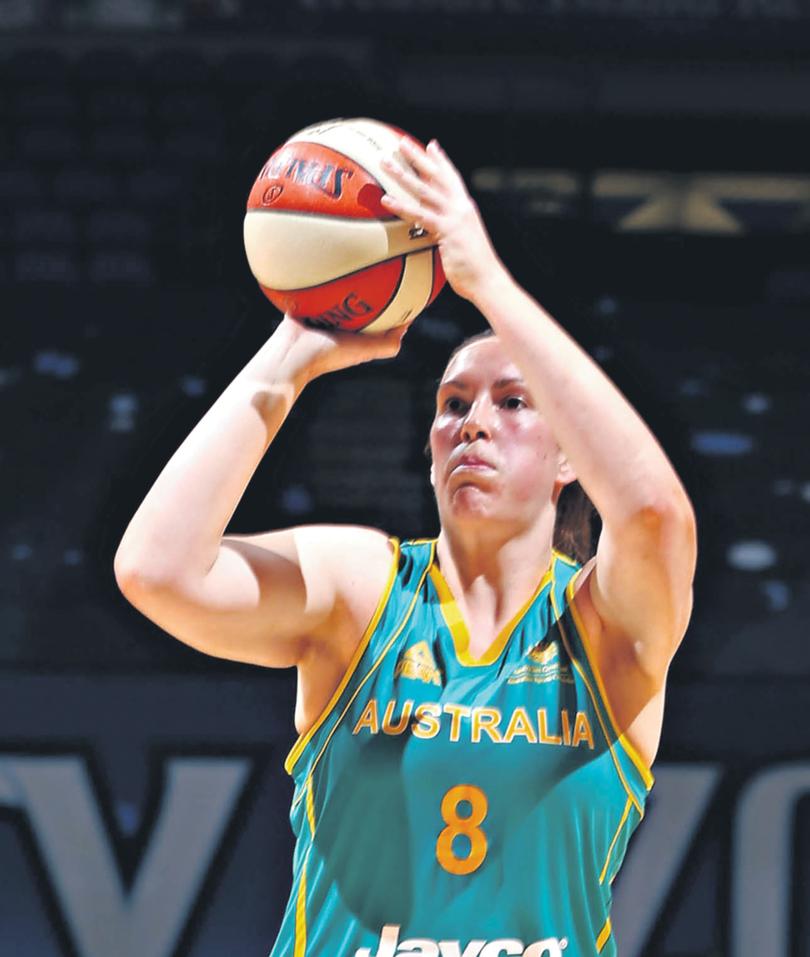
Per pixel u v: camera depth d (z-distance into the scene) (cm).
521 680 702
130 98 3766
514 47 3862
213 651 714
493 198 3722
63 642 2433
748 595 2652
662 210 3806
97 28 3934
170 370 3297
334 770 699
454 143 3800
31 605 2542
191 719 2084
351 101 3762
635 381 3344
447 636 718
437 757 683
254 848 1975
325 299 736
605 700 699
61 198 3681
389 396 3106
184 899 1944
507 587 729
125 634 2453
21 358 3316
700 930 1909
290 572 715
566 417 652
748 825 1977
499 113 3838
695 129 3831
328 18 3897
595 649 711
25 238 3659
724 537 2836
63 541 2762
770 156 3819
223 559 695
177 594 671
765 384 3344
